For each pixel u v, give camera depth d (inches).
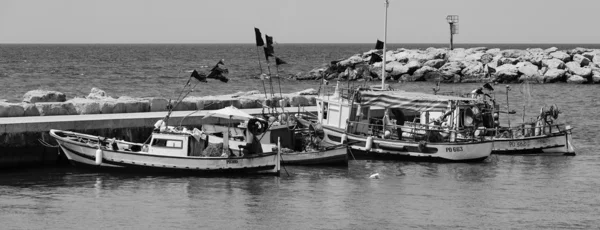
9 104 1927.9
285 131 1855.3
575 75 5196.9
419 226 1277.1
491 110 2096.5
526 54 5718.5
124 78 5290.4
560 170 1825.8
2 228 1211.9
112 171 1649.9
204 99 2367.1
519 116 2984.7
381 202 1443.2
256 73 6304.1
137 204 1382.9
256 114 2156.7
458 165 1871.3
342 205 1411.2
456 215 1355.8
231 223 1269.7
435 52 5797.2
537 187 1616.6
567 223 1314.0
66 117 1879.9
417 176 1717.5
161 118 1914.4
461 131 1916.8
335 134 1975.9
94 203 1384.1
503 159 1978.3
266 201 1425.9
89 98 2459.4
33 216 1288.1
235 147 1774.1
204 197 1445.6
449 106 1966.0
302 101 2650.1
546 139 2057.1
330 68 5502.0
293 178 1646.2
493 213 1376.7
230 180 1601.9
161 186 1528.1
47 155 1712.6
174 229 1227.9
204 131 1818.4
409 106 1978.3
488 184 1641.2
